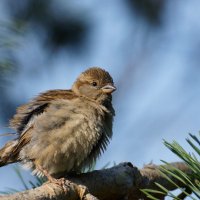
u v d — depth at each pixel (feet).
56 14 50.78
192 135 23.98
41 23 50.62
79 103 34.88
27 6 50.39
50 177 31.83
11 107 47.14
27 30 35.81
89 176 30.60
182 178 24.95
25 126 35.45
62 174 34.53
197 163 23.72
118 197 31.40
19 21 35.29
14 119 36.22
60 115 33.99
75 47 52.11
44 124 33.96
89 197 28.04
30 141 34.45
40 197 26.32
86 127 33.94
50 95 36.22
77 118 33.99
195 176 24.04
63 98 35.76
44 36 51.13
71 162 33.81
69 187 27.78
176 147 23.90
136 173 31.35
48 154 33.78
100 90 38.27
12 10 50.08
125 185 30.91
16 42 34.45
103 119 35.06
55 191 27.14
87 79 38.75
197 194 23.48
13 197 25.00
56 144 33.68
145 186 31.30
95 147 34.68
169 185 31.71
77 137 33.71
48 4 50.62
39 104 35.27
